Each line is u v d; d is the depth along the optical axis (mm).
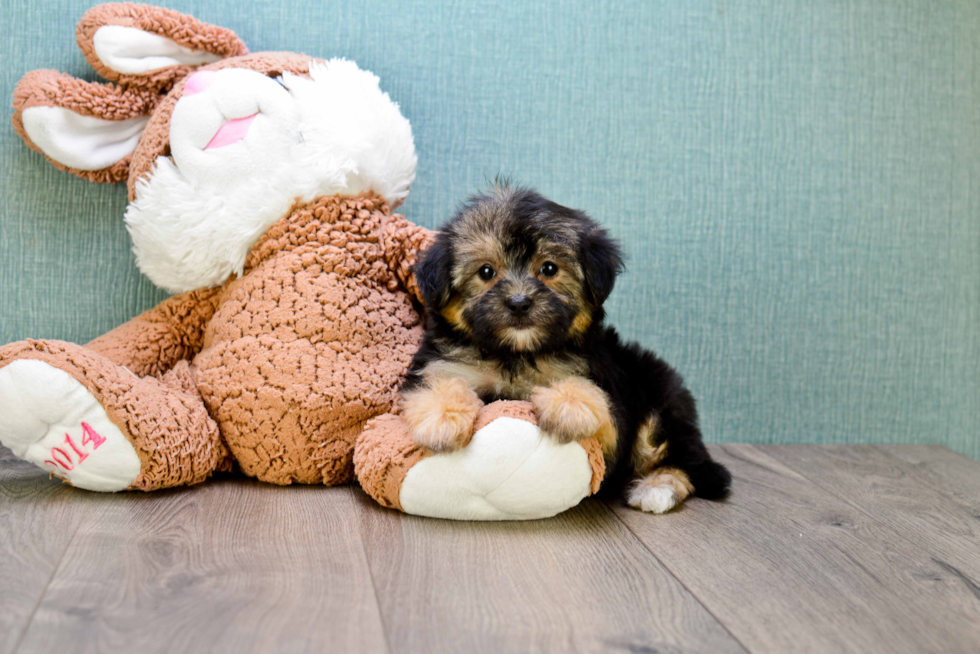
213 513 583
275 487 634
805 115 789
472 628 469
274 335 631
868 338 810
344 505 605
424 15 747
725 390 797
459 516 586
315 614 472
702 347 791
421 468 576
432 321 628
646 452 656
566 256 602
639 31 769
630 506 632
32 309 724
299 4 731
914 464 754
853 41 791
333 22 737
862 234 802
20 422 575
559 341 594
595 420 571
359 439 608
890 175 802
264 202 639
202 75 649
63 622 456
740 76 780
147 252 665
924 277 812
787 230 793
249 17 727
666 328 786
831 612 500
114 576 497
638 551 561
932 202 809
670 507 625
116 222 726
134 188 664
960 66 802
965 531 615
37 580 489
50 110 666
